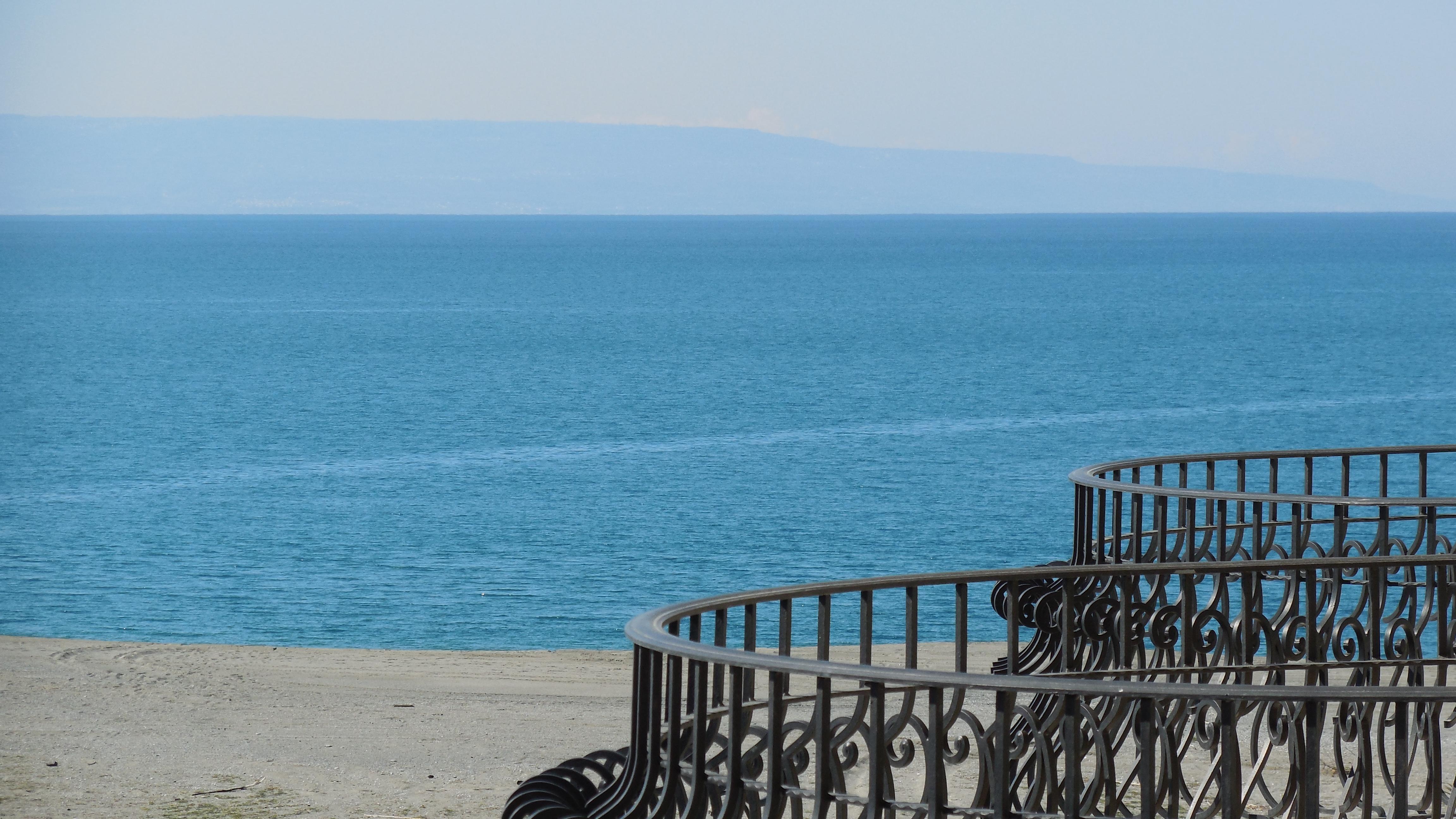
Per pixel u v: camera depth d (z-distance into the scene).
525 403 98.25
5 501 60.66
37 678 19.84
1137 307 193.00
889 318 175.25
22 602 41.53
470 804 13.28
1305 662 11.07
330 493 62.56
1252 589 10.12
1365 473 66.25
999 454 73.19
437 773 14.47
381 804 13.25
